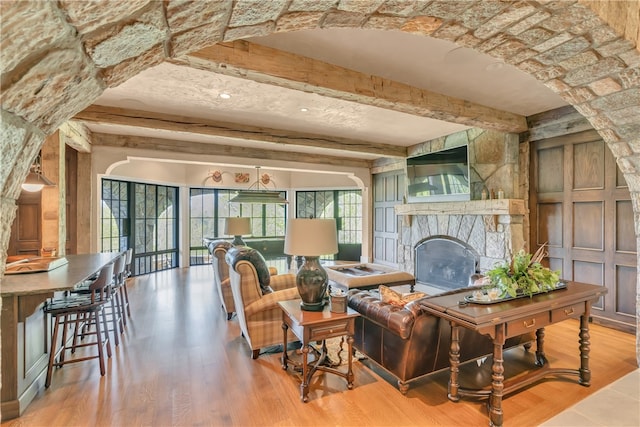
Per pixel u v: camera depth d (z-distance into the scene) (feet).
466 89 11.03
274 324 9.82
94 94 3.37
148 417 6.93
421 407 7.36
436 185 17.97
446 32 5.35
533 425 6.73
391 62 9.15
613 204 11.80
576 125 12.48
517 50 5.98
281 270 26.07
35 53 2.46
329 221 8.52
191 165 26.37
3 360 6.95
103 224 20.20
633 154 8.14
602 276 12.12
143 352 10.05
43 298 7.31
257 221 30.04
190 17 3.23
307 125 15.81
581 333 8.30
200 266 26.84
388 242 24.56
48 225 12.86
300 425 6.73
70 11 2.39
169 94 11.66
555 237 13.62
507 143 14.73
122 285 12.50
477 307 7.14
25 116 2.79
